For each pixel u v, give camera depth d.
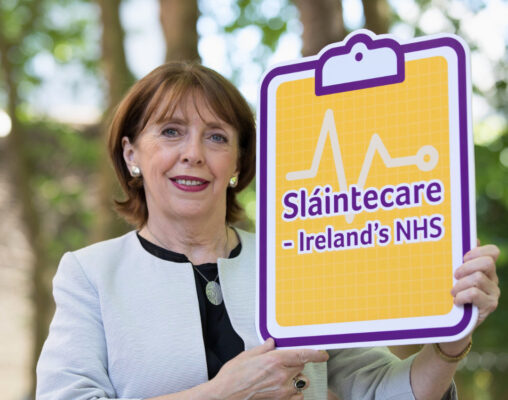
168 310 2.35
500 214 9.36
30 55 11.80
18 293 13.09
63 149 12.51
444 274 2.01
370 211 2.10
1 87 11.70
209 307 2.42
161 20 6.81
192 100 2.41
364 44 2.16
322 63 2.20
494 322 9.98
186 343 2.30
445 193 2.03
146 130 2.45
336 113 2.17
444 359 2.21
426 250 2.03
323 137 2.17
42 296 10.22
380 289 2.06
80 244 11.99
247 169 2.64
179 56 6.17
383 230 2.08
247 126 2.55
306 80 2.21
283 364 2.08
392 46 2.14
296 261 2.15
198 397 2.11
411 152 2.08
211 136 2.44
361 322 2.06
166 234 2.50
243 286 2.46
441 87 2.08
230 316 2.39
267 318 2.15
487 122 9.45
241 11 10.29
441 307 2.00
